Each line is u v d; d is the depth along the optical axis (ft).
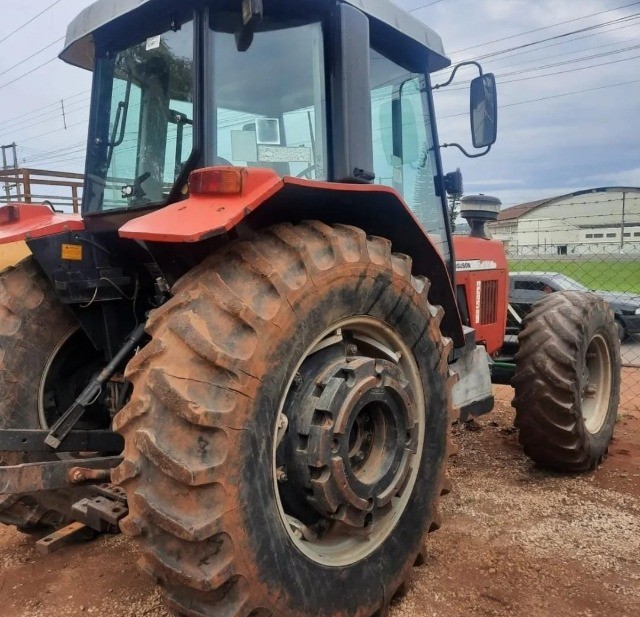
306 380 7.54
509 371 15.24
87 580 9.23
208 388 6.19
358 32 7.91
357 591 7.66
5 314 9.71
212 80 7.93
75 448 8.96
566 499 12.07
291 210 7.82
